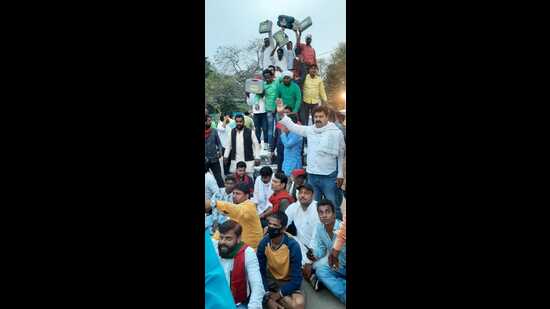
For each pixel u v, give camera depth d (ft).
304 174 7.61
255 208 7.48
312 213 7.57
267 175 7.56
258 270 7.22
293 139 7.59
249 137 7.50
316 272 7.53
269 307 7.40
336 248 7.50
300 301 7.39
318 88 7.48
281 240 7.50
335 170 7.58
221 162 7.44
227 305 4.36
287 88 7.50
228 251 7.18
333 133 7.54
